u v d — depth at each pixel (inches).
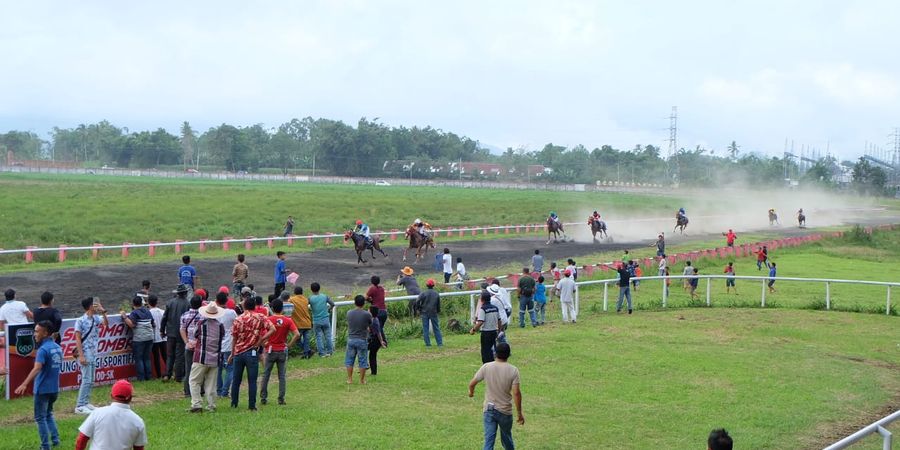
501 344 447.2
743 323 1026.1
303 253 1728.6
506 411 438.9
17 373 573.3
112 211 2320.4
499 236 2342.5
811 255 2180.1
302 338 747.4
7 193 2687.0
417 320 965.8
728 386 679.1
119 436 349.4
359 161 7337.6
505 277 1301.7
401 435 506.0
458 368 716.7
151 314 649.6
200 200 2908.5
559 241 2212.1
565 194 5255.9
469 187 5940.0
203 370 542.0
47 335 451.2
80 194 2859.3
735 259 1958.7
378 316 775.7
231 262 1493.6
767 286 1491.1
